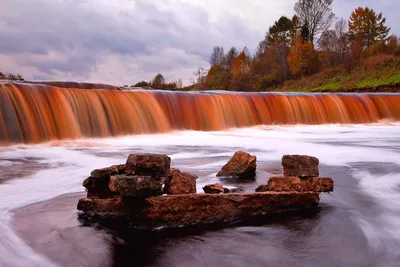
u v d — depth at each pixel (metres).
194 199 5.47
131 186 5.15
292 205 6.18
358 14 76.62
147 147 15.23
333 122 29.81
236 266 4.17
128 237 4.99
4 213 5.75
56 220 5.48
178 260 4.32
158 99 22.56
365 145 16.34
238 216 5.75
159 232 5.18
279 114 27.94
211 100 25.14
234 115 25.81
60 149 14.15
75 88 20.66
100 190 5.71
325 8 78.56
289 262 4.29
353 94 31.92
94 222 5.43
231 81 67.38
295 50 64.38
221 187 6.64
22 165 10.47
